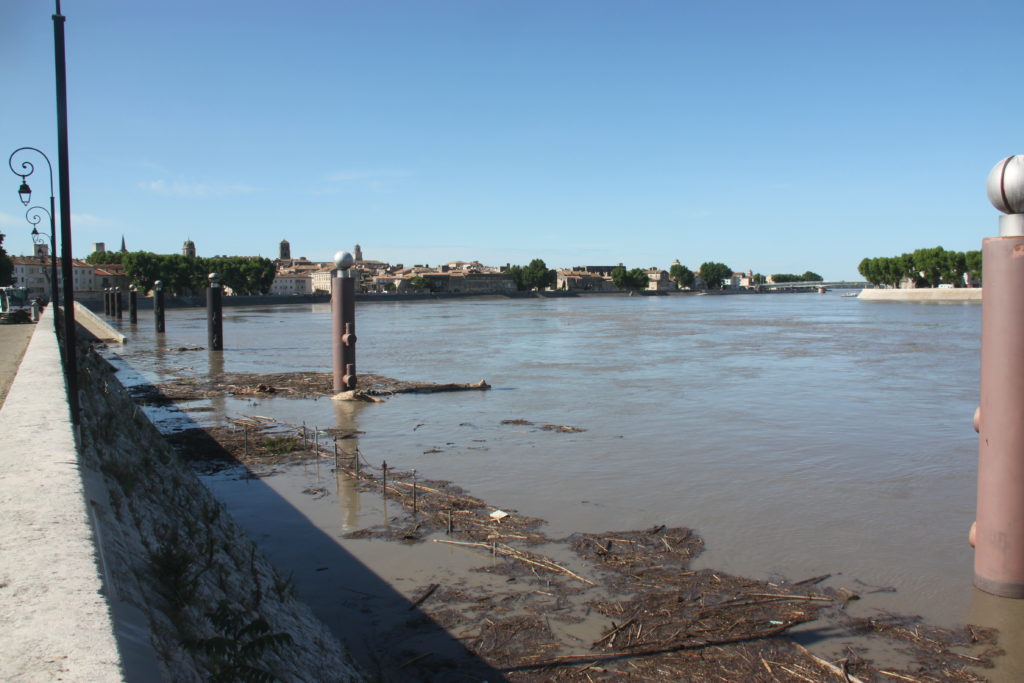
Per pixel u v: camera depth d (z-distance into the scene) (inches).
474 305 7554.1
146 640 177.5
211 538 400.8
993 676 360.8
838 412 1083.9
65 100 399.9
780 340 2541.8
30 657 131.3
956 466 765.3
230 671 224.1
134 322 3563.0
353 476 727.7
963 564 502.3
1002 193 409.1
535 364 1786.4
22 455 288.8
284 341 2618.1
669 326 3459.6
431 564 502.9
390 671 366.3
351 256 1259.2
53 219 759.7
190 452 839.7
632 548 531.8
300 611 395.9
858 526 579.5
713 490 677.3
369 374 1593.3
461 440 896.3
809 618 422.3
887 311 5300.2
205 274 7755.9
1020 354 427.2
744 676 361.1
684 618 422.6
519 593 456.1
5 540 188.9
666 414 1071.0
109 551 237.0
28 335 1482.5
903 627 411.2
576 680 358.0
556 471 746.2
